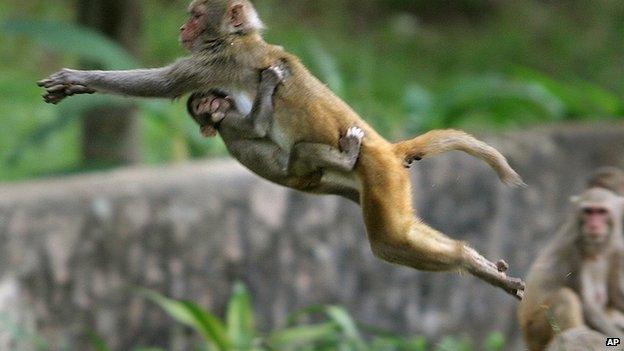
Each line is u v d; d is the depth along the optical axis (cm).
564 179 1742
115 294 1407
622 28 3002
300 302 1536
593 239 1206
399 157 795
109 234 1402
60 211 1377
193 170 1498
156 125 1927
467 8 3033
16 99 2117
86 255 1388
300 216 1530
